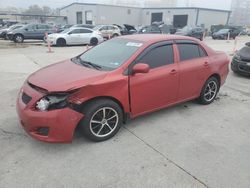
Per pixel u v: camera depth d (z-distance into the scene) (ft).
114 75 12.22
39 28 69.10
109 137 12.75
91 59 14.33
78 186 9.53
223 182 9.96
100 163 10.88
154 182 9.83
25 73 27.32
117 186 9.57
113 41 15.62
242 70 27.22
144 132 13.64
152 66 13.78
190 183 9.83
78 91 11.07
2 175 9.98
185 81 15.52
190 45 16.08
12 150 11.62
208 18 163.84
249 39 102.68
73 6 172.96
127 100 12.80
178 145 12.50
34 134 11.16
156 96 14.12
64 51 49.67
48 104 10.78
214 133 13.89
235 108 17.75
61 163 10.81
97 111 11.91
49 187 9.44
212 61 17.24
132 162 11.01
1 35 76.84
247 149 12.42
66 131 11.06
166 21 165.68
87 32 64.54
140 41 14.29
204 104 18.01
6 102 17.67
